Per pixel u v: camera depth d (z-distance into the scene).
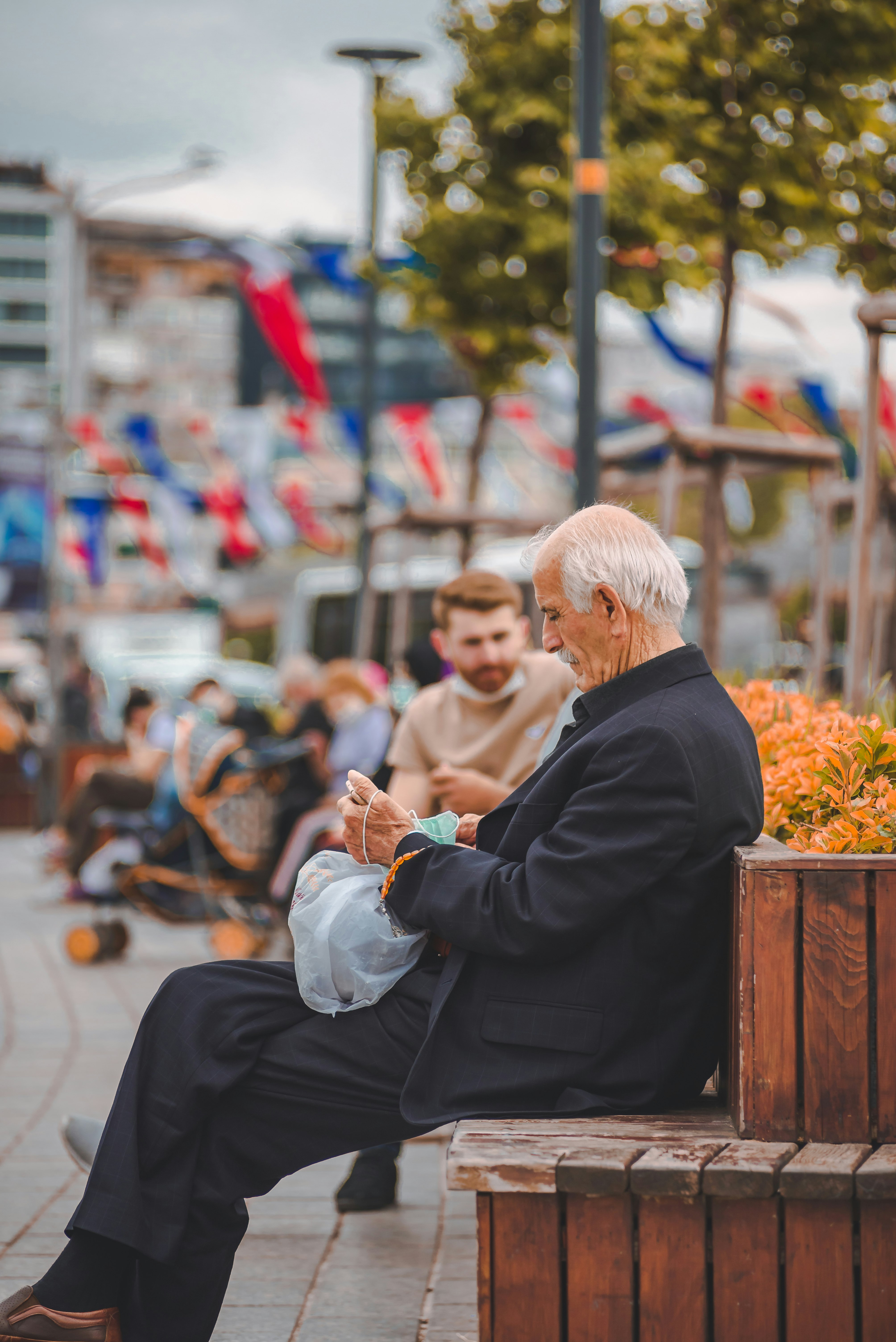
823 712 5.00
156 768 13.43
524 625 5.73
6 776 25.92
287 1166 3.73
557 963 3.51
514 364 16.92
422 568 30.00
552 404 23.08
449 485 24.73
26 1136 6.81
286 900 10.74
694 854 3.47
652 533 3.73
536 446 24.50
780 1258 3.10
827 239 13.20
